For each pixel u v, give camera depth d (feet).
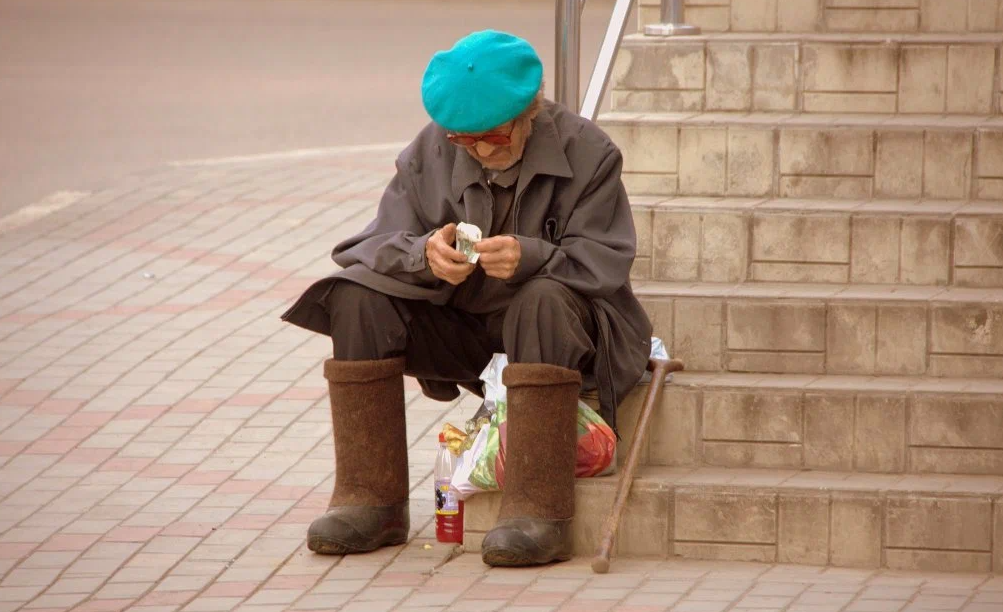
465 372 52.21
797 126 59.26
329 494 55.42
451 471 49.98
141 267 84.74
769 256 56.54
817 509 48.24
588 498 48.91
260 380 68.13
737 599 44.57
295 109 143.74
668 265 57.21
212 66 174.81
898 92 62.90
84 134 130.62
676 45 64.23
